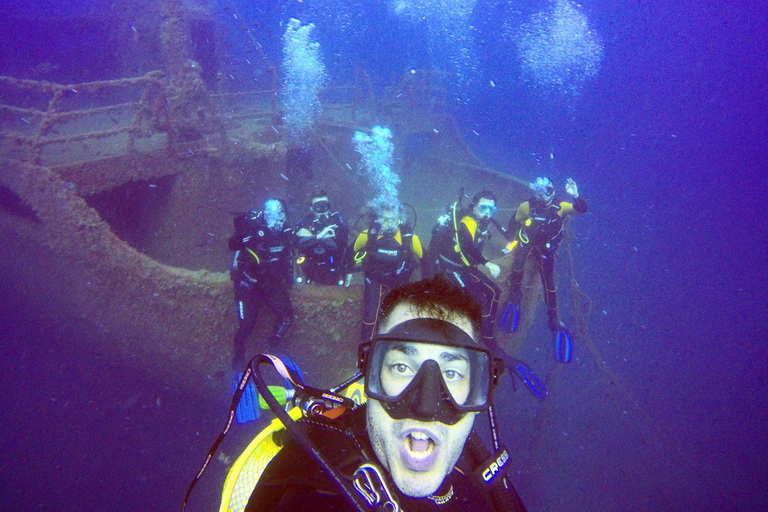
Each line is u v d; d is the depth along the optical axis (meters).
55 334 8.15
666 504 8.55
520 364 5.71
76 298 6.04
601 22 74.38
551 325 6.22
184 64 7.07
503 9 60.97
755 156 60.59
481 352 0.86
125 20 14.23
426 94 13.35
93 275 5.56
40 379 9.23
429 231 10.59
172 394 7.00
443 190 12.52
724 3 70.62
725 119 77.88
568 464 9.26
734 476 9.52
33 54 15.34
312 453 0.83
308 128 10.08
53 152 6.79
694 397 12.32
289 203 10.12
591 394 11.36
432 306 0.91
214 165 7.34
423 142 12.97
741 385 13.04
